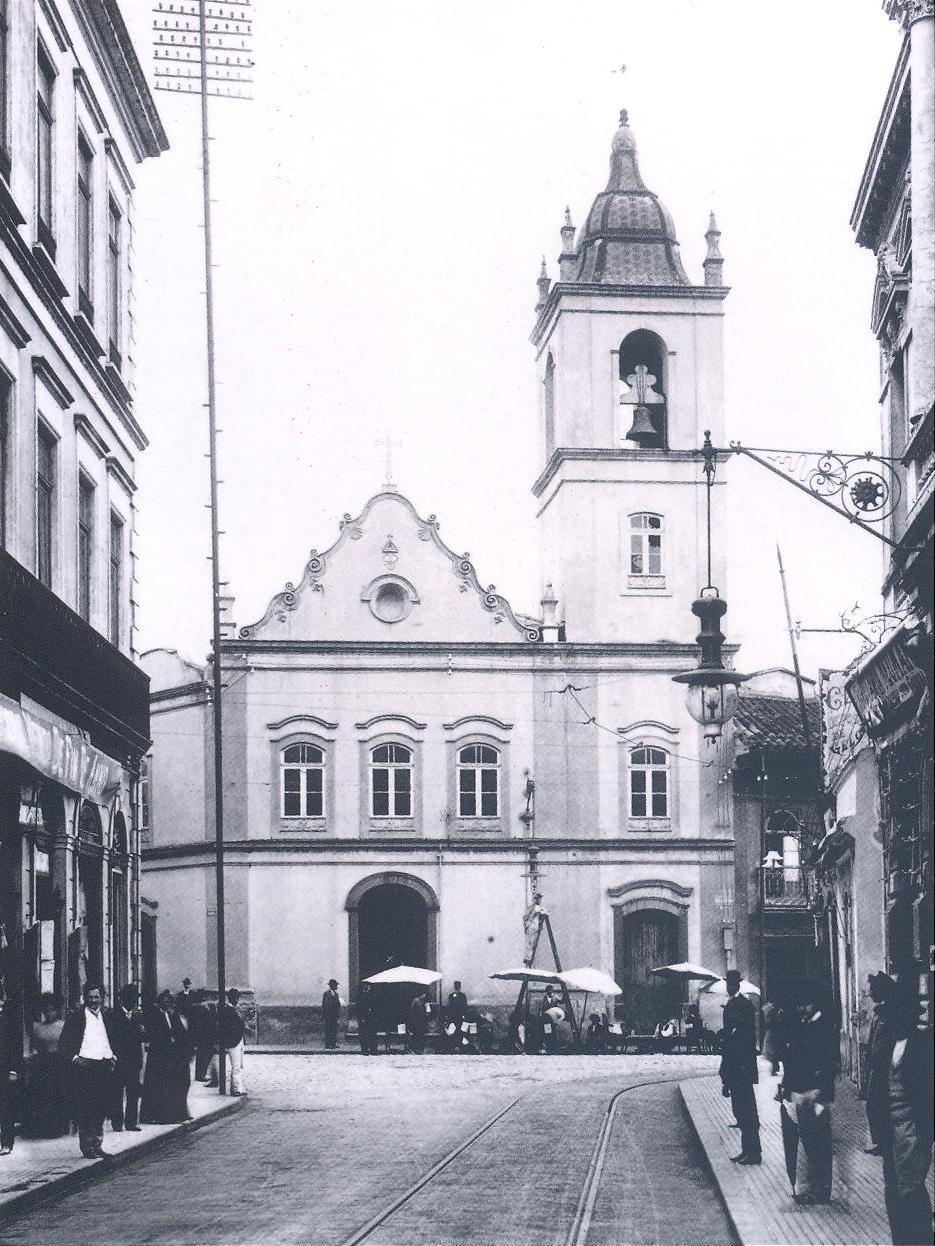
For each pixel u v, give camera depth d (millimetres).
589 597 51719
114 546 30609
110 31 27719
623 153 55281
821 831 32594
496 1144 20828
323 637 50812
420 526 51500
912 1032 12539
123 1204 15734
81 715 25688
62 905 24016
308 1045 48781
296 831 50000
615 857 50594
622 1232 13750
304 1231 13758
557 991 49250
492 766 50781
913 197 20250
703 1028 45969
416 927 50438
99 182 28438
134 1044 22016
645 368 52719
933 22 19906
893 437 24375
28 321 23109
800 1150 15203
